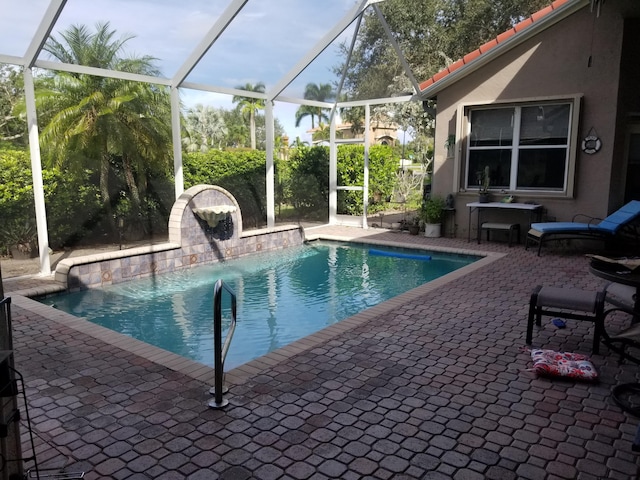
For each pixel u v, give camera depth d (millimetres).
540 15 8719
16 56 6512
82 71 7199
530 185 9594
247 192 11430
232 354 4949
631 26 8250
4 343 2205
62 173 8477
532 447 2736
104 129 8945
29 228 8023
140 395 3383
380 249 10258
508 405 3219
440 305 5555
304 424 2979
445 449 2717
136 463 2594
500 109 9711
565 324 4793
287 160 12164
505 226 9320
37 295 6312
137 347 4328
